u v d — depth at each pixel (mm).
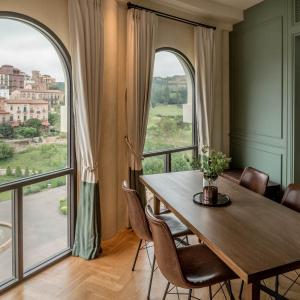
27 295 2488
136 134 3721
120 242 3490
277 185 4027
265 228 1889
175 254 1709
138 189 3766
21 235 2684
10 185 2568
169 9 4117
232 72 4922
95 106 3082
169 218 2906
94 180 3082
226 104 5020
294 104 3832
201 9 4172
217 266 1939
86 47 2957
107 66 3330
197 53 4418
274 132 4145
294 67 3799
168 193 2635
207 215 2117
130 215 2562
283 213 2156
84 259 3094
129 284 2650
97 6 3051
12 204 2643
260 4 4285
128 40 3617
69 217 3250
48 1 2838
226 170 4703
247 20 4535
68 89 3119
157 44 4105
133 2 3688
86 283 2664
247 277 1362
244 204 2355
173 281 1795
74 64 2963
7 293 2514
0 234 2572
